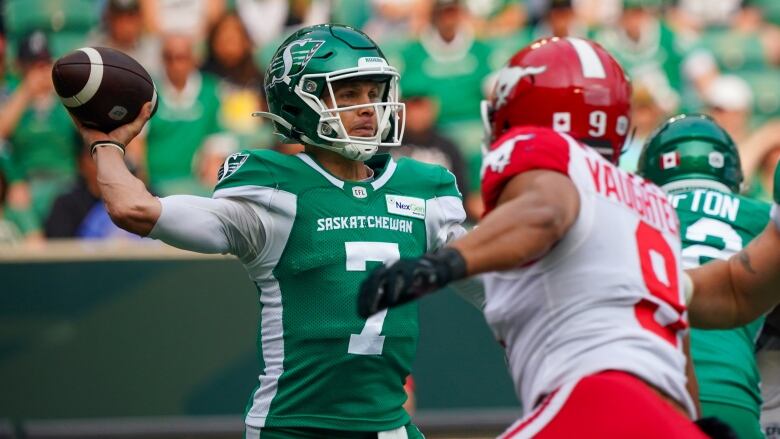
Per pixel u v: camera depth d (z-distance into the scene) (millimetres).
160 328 22156
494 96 9906
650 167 15461
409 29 28578
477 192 27672
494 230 8445
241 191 12977
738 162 15492
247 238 13023
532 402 9164
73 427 21953
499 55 28484
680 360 9320
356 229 13219
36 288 22219
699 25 29562
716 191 14953
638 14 29141
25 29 28016
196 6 28219
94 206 26062
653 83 29109
